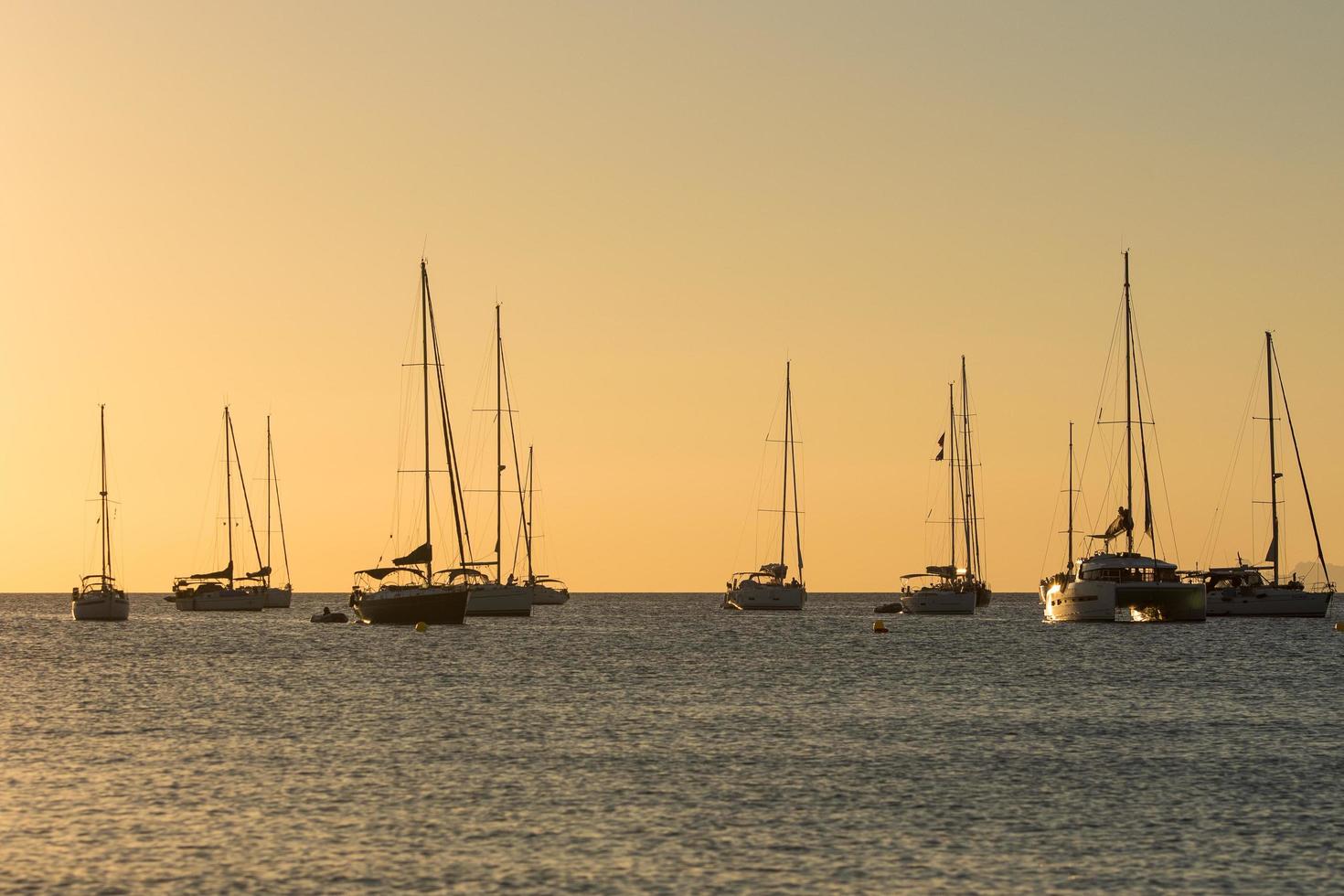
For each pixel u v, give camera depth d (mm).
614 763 65625
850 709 86500
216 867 47062
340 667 118188
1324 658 124375
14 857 48281
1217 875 46438
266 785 60062
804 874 46344
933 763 65875
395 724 79062
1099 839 50969
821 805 56344
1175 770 64312
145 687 101312
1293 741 73062
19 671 116312
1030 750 70062
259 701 90750
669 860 47938
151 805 56156
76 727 78188
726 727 78125
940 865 47531
